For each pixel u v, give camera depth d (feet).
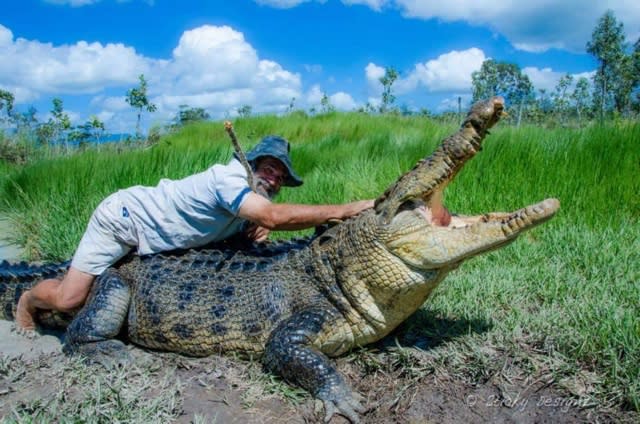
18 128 60.34
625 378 10.41
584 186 23.54
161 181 13.24
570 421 9.73
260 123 75.00
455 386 10.95
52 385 11.24
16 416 9.98
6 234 27.07
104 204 13.16
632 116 47.85
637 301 13.73
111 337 12.69
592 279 15.51
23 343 13.71
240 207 12.10
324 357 10.97
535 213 9.93
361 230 11.32
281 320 11.87
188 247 13.26
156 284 12.64
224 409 10.37
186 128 76.02
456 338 12.48
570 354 11.57
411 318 13.51
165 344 12.59
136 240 13.08
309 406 10.55
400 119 79.25
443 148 10.62
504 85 143.74
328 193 27.14
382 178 28.30
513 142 29.45
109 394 10.66
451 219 12.00
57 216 24.95
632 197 22.79
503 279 15.85
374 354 12.09
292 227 12.24
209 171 12.56
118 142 63.77
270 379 11.24
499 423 9.87
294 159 37.88
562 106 106.11
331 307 11.68
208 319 12.11
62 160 37.65
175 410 10.28
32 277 14.98
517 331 12.71
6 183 35.06
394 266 11.03
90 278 13.12
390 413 10.34
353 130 72.23
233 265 12.67
